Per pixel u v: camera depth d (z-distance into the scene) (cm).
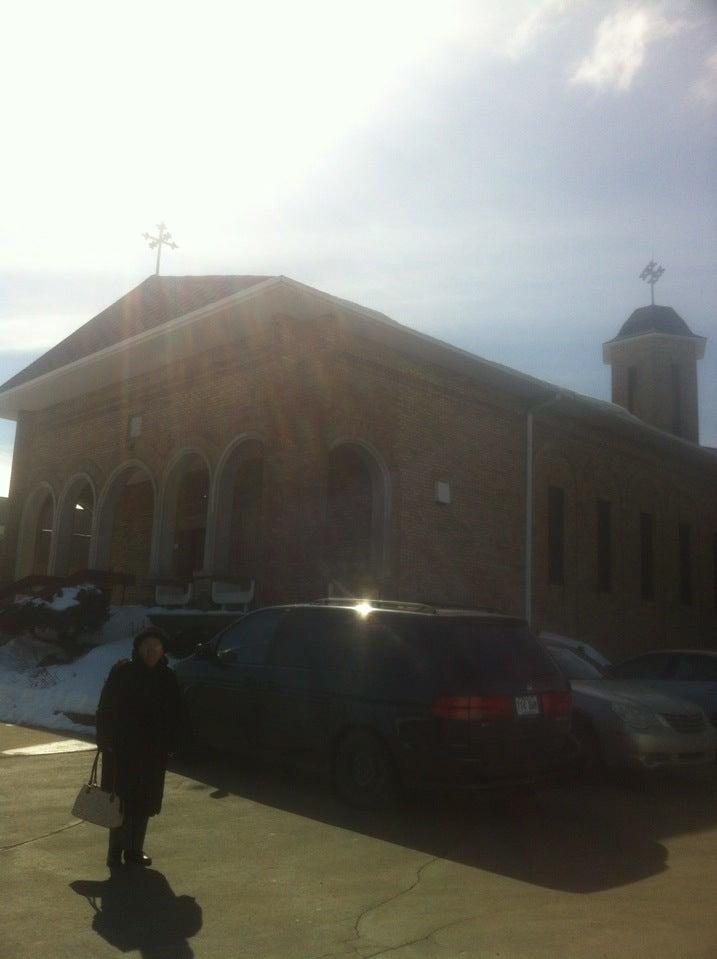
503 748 771
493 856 678
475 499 1973
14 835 680
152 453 2002
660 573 2605
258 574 1658
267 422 1686
